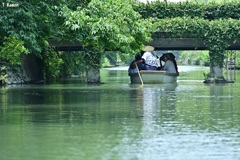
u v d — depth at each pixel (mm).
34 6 63469
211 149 30828
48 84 98188
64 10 63875
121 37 66062
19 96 66562
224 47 103938
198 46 104812
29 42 62000
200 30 102625
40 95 68375
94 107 51844
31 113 46719
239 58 159750
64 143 32531
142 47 74438
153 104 54969
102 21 64438
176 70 108562
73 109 49938
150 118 43219
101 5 66125
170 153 29828
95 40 64875
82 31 65062
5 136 34812
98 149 30844
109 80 116250
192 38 104375
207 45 104188
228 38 103875
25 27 61531
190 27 102250
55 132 36281
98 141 33125
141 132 36250
